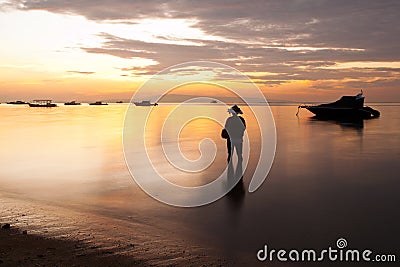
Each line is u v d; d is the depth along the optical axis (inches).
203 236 242.5
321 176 429.1
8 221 266.4
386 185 383.2
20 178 427.2
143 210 300.5
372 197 337.7
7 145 739.4
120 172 458.3
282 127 1187.9
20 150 668.1
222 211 297.9
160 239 235.3
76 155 603.2
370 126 1222.9
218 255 212.5
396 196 340.5
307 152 622.2
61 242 223.9
